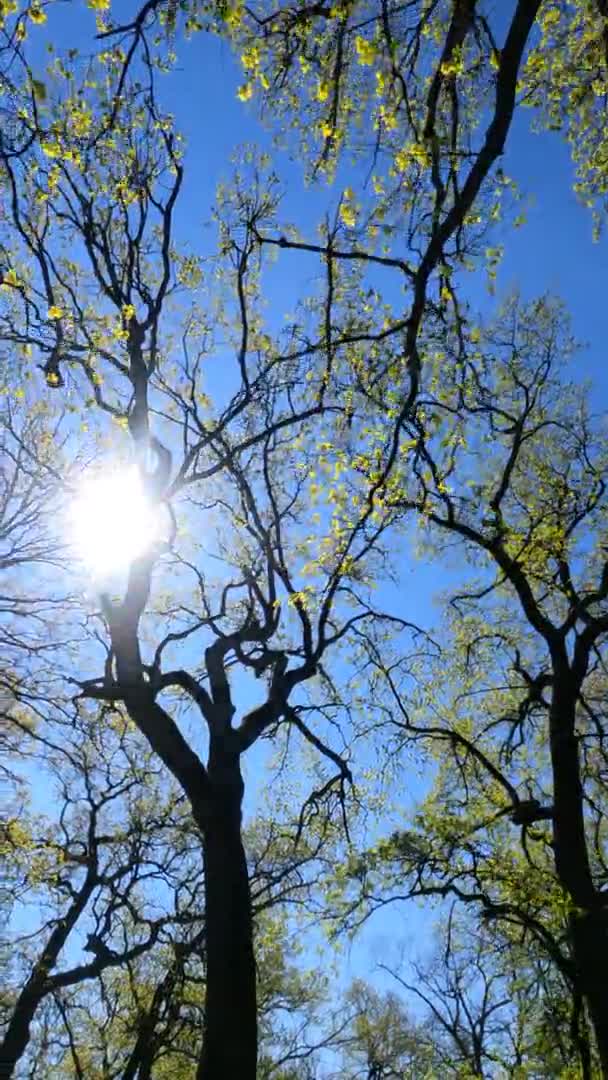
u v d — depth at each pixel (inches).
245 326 519.8
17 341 526.3
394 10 342.0
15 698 752.3
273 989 845.2
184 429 548.1
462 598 698.8
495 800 638.5
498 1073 730.8
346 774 529.7
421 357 444.5
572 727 588.1
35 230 521.3
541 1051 521.0
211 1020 388.8
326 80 364.5
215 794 441.4
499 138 296.7
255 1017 394.9
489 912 530.6
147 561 482.6
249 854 766.5
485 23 311.4
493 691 725.3
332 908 564.1
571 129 544.7
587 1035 527.2
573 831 557.9
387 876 557.3
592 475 691.4
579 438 706.2
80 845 775.1
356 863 555.8
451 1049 911.7
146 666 471.5
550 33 490.6
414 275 319.0
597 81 511.5
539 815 578.9
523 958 570.9
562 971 512.7
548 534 644.1
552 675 631.8
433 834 558.6
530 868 545.6
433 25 353.7
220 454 543.2
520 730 674.8
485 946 607.5
